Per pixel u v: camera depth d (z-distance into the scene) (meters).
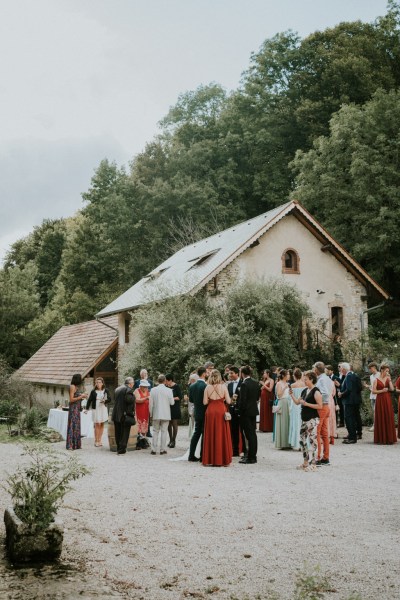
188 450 14.02
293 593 4.96
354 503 8.09
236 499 8.38
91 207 48.97
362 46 40.50
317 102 39.62
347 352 24.30
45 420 26.64
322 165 32.44
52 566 5.64
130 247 45.31
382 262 32.84
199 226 40.66
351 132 31.77
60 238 61.47
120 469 11.08
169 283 24.89
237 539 6.46
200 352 21.64
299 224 27.05
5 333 43.62
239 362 21.41
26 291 45.97
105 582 5.24
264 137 42.00
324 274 27.38
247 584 5.18
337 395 17.77
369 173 30.83
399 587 5.07
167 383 14.71
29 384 30.25
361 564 5.63
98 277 48.31
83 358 32.69
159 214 42.97
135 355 23.19
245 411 11.71
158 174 45.94
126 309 29.36
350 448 13.60
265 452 13.30
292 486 9.29
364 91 38.38
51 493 6.00
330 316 27.25
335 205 32.50
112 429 14.05
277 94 44.56
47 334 46.50
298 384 13.42
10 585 5.14
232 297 23.06
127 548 6.18
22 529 5.73
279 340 22.77
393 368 21.48
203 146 44.97
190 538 6.51
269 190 41.69
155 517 7.41
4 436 17.20
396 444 14.26
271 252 26.30
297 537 6.51
